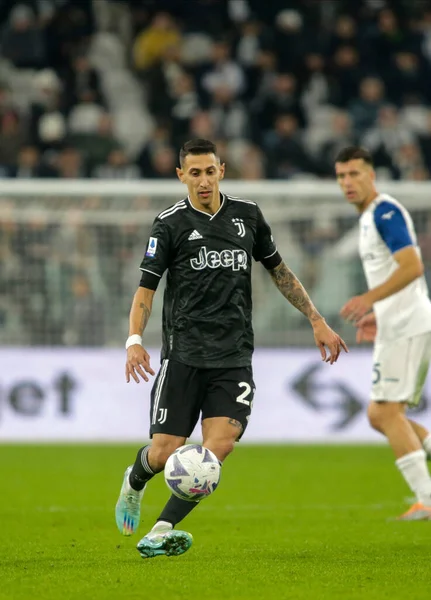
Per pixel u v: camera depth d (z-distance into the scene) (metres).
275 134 64.88
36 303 50.00
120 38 76.81
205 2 76.19
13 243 49.97
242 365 21.03
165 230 21.14
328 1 75.00
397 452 28.14
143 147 61.16
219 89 67.62
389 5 75.75
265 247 22.05
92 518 28.62
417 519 28.03
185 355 20.94
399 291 27.25
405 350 27.95
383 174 63.12
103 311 50.47
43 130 63.00
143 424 50.00
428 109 71.50
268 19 76.12
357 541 24.53
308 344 50.81
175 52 71.38
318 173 63.00
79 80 67.31
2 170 58.12
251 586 18.33
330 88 71.19
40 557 21.88
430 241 50.16
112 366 49.94
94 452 46.06
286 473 40.06
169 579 19.02
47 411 49.59
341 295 50.81
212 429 20.66
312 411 50.44
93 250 50.44
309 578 19.20
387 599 17.20
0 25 73.50
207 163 20.98
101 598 17.20
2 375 49.41
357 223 51.25
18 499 32.75
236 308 21.12
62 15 71.81
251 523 27.97
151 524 27.66
